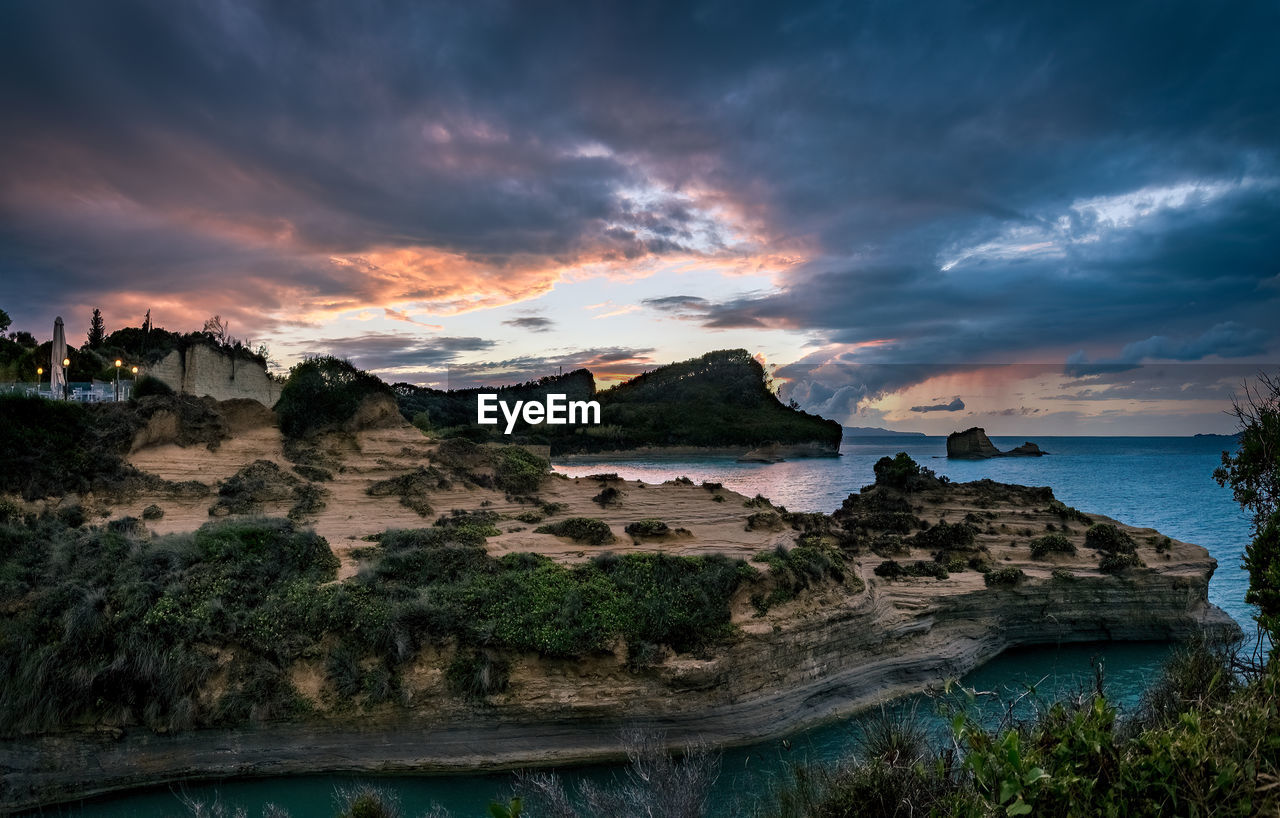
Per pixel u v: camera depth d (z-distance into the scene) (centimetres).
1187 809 499
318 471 2781
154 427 2678
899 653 2244
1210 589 3109
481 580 1966
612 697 1792
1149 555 2764
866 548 2875
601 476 3425
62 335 3703
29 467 2291
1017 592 2527
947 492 3872
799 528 3017
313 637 1784
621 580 2014
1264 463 1084
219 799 1605
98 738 1642
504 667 1794
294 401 3033
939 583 2531
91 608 1719
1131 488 7844
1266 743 523
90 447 2491
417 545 2220
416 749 1731
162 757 1662
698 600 1972
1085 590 2566
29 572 1825
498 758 1736
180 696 1670
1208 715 621
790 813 1019
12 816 1570
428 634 1797
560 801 1233
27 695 1617
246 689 1700
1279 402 1120
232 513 2420
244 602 1828
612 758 1755
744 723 1870
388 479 2842
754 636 1939
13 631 1678
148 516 2312
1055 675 2127
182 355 3622
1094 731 558
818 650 2059
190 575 1862
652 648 1850
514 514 2753
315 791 1641
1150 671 2261
